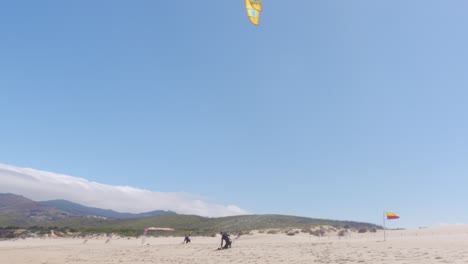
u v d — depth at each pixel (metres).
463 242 29.78
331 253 26.06
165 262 27.22
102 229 114.69
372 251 25.23
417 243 30.56
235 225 129.38
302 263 21.81
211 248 38.41
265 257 26.66
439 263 17.28
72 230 110.88
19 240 89.12
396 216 44.09
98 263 28.91
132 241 77.00
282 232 84.06
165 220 154.75
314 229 89.12
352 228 94.94
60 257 35.34
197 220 153.75
